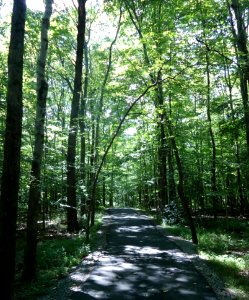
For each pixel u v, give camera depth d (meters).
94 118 26.41
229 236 17.16
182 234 18.88
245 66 14.03
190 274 10.56
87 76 28.91
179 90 15.88
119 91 18.83
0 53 19.70
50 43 26.05
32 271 10.07
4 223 6.97
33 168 10.83
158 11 20.31
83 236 17.61
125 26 26.58
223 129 14.91
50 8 11.68
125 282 9.68
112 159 33.50
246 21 21.92
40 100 11.12
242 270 10.88
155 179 33.28
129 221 27.25
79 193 21.36
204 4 16.50
